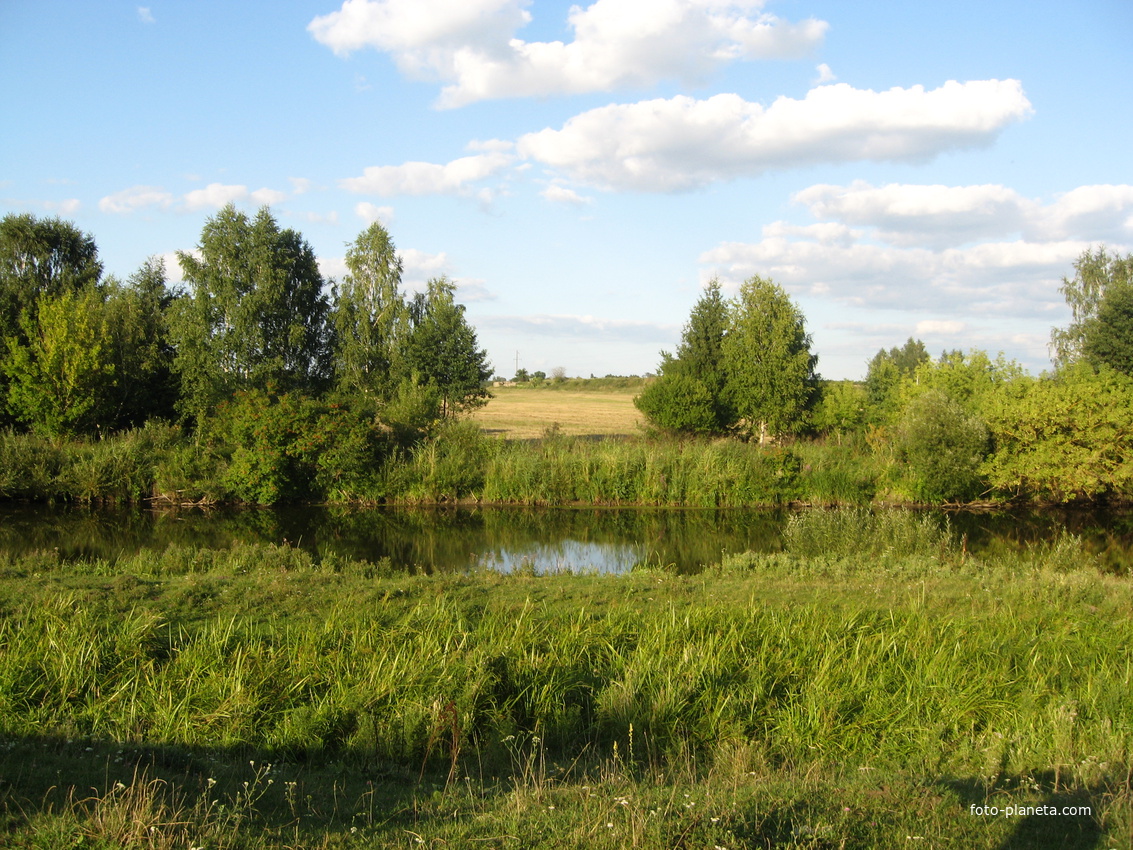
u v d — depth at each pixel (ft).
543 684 24.70
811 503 83.87
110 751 18.80
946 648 28.48
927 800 16.74
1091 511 82.38
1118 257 146.20
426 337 116.98
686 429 106.73
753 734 22.93
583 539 65.72
